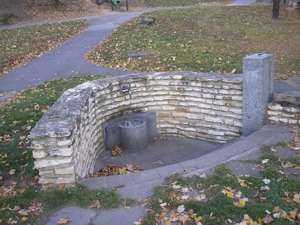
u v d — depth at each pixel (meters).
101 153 6.94
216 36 14.72
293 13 20.09
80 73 11.25
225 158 5.24
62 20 21.97
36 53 14.47
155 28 16.25
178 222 3.91
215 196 4.25
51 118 5.06
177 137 7.56
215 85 6.90
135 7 27.84
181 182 4.63
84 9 25.52
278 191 4.30
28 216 4.23
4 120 7.54
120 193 4.53
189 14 18.91
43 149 4.62
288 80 8.88
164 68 10.84
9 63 13.14
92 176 5.70
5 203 4.51
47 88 9.82
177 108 7.43
